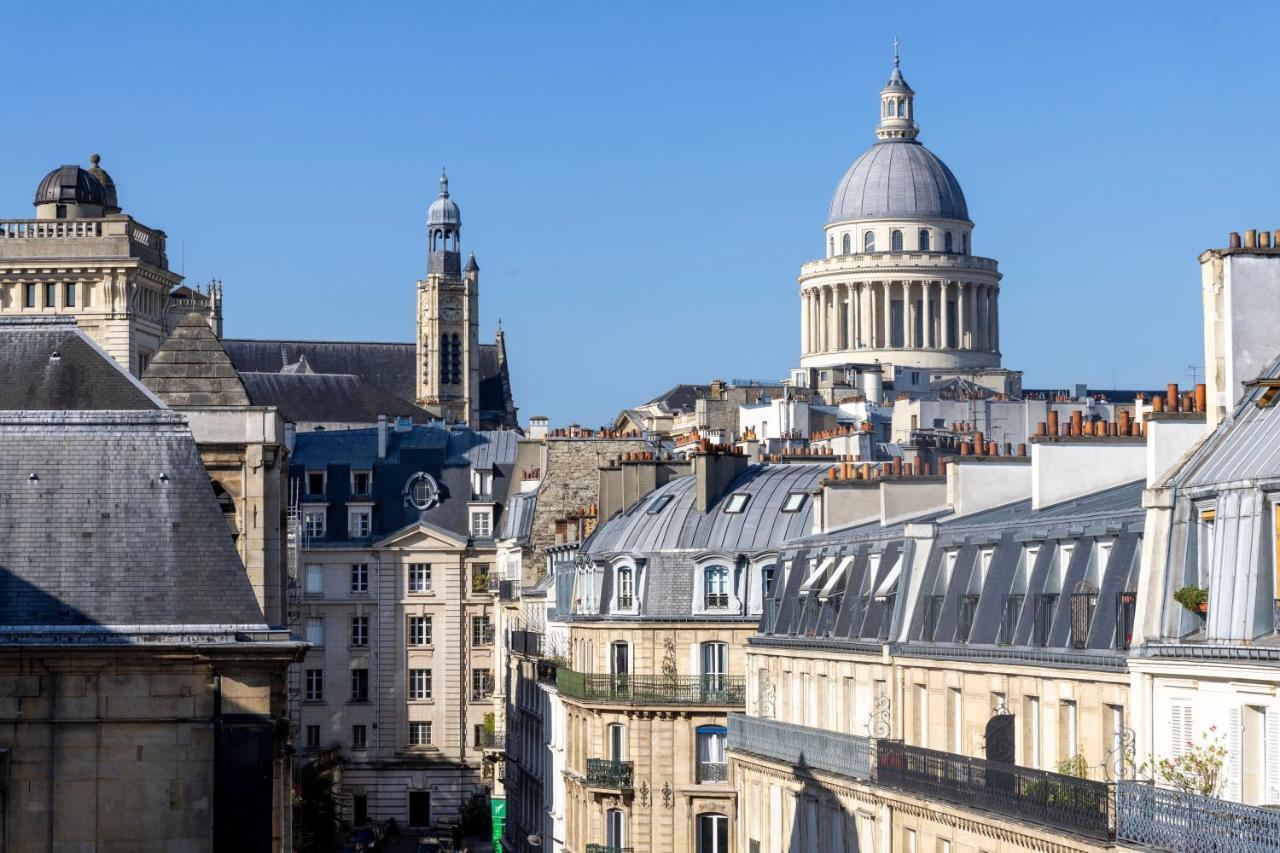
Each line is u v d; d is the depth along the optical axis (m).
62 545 72.62
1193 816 65.75
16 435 74.12
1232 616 68.38
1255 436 71.31
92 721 71.19
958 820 84.69
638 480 159.00
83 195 188.88
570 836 149.25
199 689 71.69
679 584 141.12
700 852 138.88
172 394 117.19
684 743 139.62
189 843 71.38
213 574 73.00
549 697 167.25
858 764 98.88
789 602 118.69
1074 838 73.44
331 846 187.50
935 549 97.00
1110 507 81.25
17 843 70.88
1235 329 74.38
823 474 143.25
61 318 100.44
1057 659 79.88
